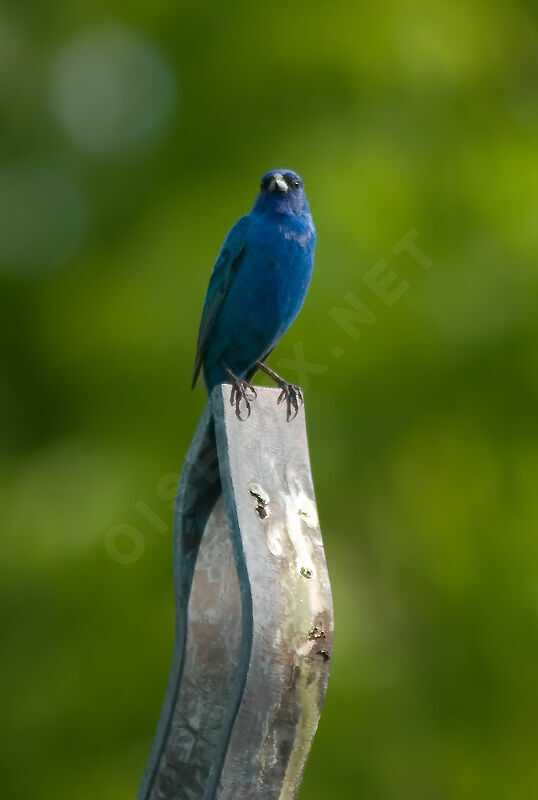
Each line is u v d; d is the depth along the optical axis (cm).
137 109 1436
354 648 1278
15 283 1406
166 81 1423
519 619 1346
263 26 1373
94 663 1253
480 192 1326
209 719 394
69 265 1391
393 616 1342
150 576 1241
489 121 1393
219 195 1322
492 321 1295
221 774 347
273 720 353
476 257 1302
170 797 389
